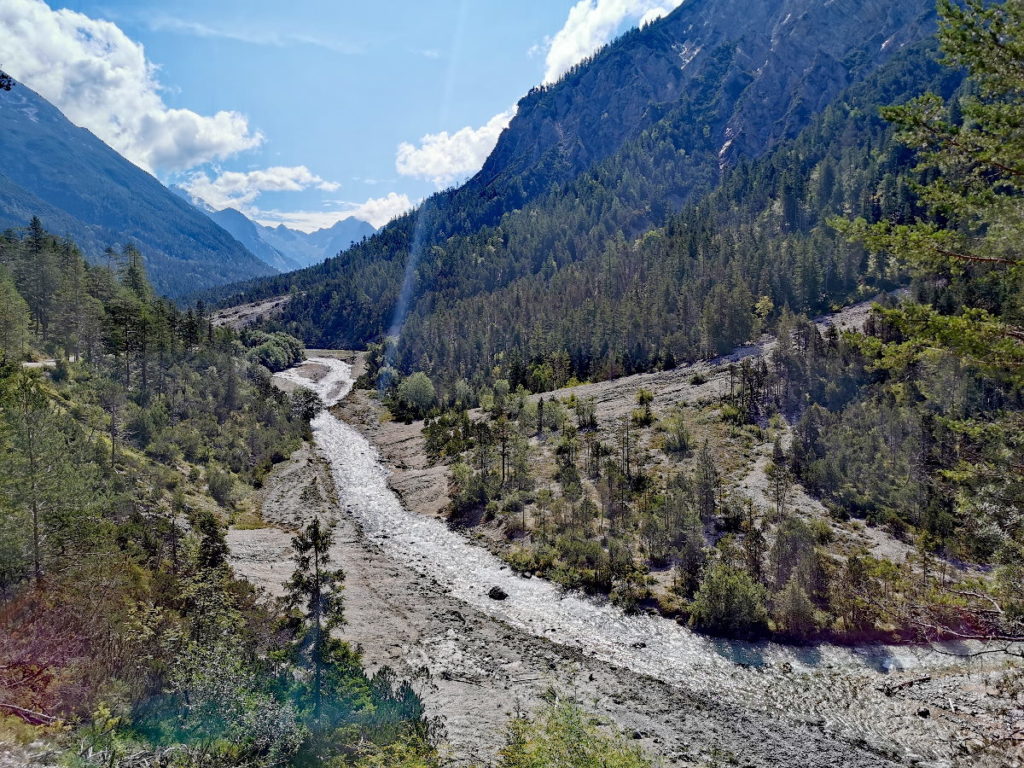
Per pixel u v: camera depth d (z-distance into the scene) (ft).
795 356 284.20
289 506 216.54
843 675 110.42
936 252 41.98
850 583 123.44
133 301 350.64
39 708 53.16
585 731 56.80
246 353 554.46
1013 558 43.83
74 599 75.41
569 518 181.37
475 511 205.26
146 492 166.50
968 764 70.38
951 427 51.03
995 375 41.91
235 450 253.65
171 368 316.60
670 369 371.56
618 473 205.16
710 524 169.58
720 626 126.72
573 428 274.77
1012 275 40.60
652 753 84.64
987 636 44.42
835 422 223.10
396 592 146.72
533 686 105.29
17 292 289.12
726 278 444.55
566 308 534.78
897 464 179.22
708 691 106.22
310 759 57.21
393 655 113.09
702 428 253.44
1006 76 37.96
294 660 78.95
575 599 145.28
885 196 485.15
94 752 45.47
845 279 419.74
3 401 98.07
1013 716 54.60
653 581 146.72
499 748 79.61
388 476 265.54
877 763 85.15
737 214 655.35
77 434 164.55
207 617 73.67
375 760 64.03
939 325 41.37
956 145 40.96
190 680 58.44
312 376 573.33
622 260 606.55
